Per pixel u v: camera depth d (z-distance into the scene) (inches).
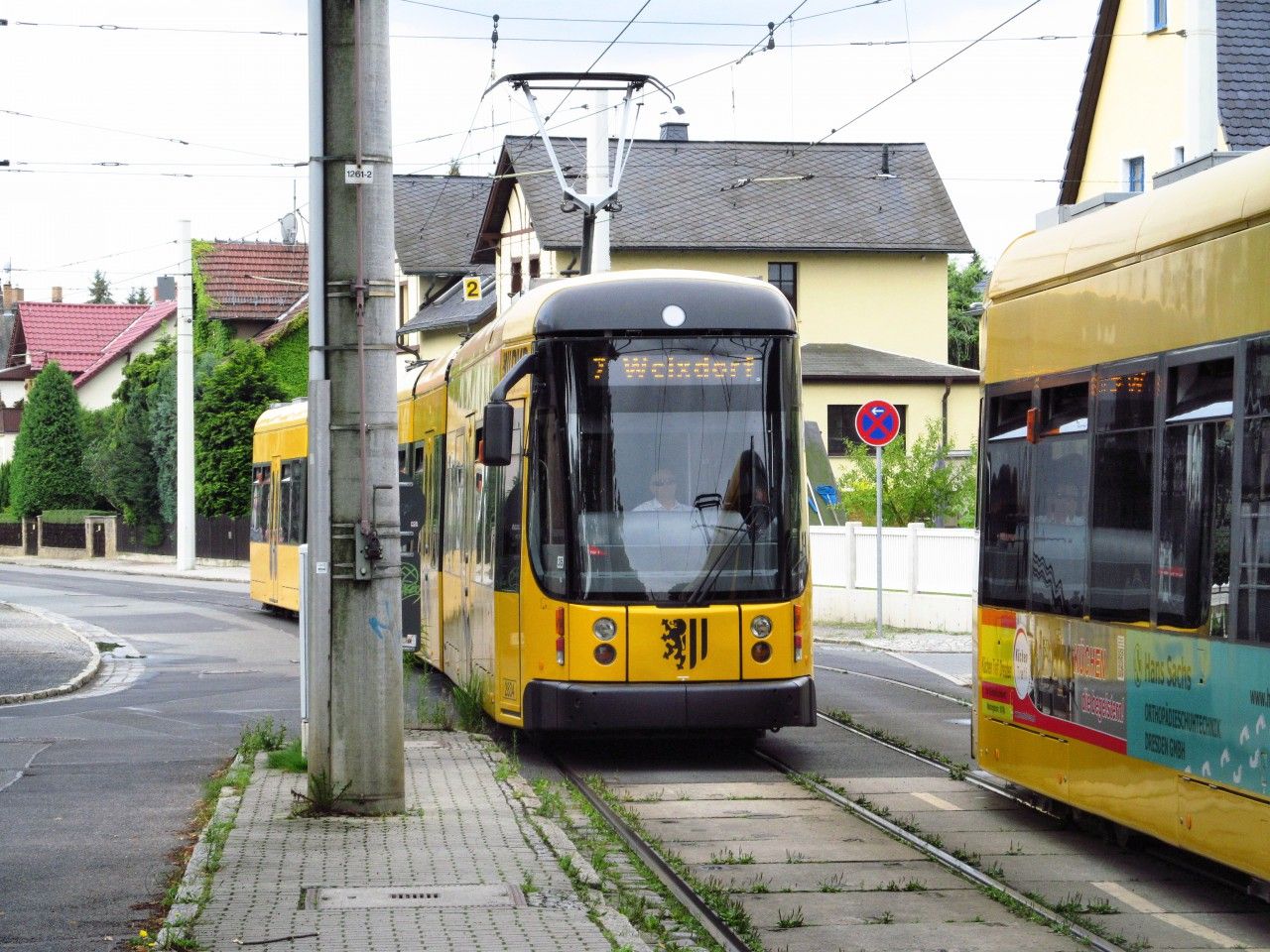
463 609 658.8
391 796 424.2
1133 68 1350.9
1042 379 422.0
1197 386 338.3
